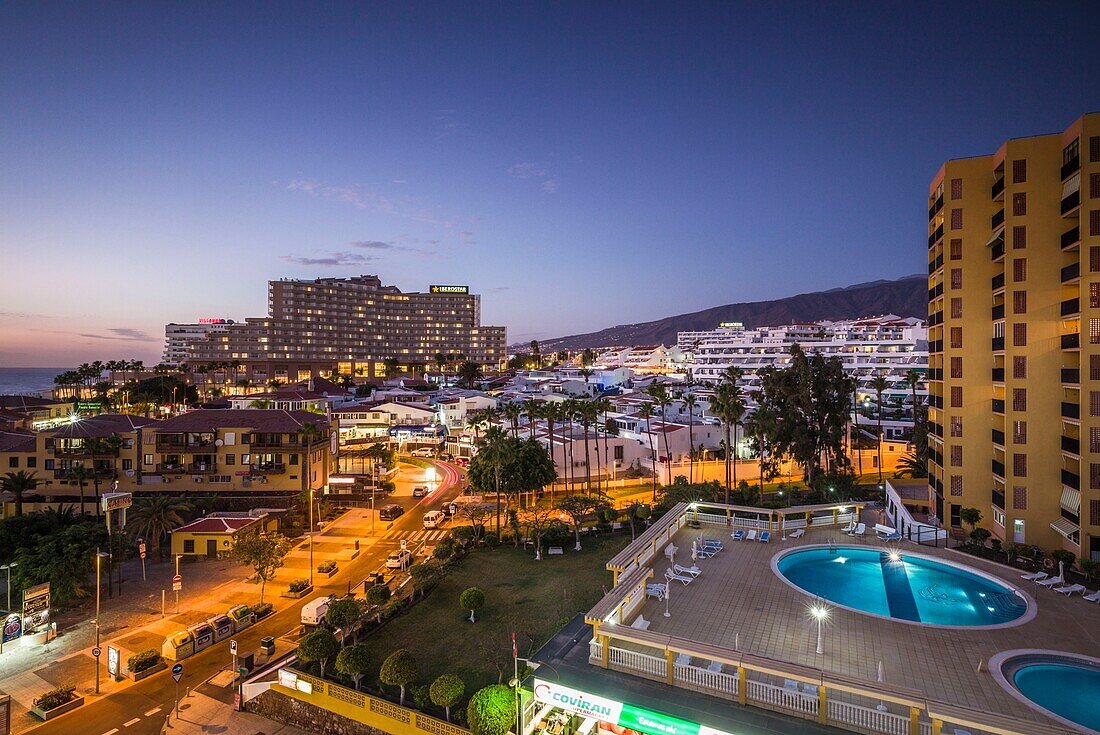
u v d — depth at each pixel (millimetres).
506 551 58125
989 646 29297
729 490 74250
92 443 74625
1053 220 50500
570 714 29453
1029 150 51406
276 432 77188
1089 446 45625
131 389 179375
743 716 24016
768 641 29734
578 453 97938
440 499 86188
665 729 24125
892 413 141125
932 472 64750
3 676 37312
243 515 65562
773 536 47781
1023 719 20938
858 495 73500
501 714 27016
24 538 55406
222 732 32312
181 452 76688
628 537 61812
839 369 82000
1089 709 24953
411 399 172000
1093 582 41781
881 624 31656
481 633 39500
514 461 70312
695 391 169375
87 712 33594
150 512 59812
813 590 38781
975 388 56844
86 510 75125
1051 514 50344
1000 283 54125
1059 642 29859
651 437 103125
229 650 40594
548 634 38938
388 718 30906
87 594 49719
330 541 65688
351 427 145500
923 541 49250
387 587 44938
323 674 34281
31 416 124312
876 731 22578
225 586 52094
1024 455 51344
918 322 194750
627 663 27672
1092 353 45750
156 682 36781
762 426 76875
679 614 32875
